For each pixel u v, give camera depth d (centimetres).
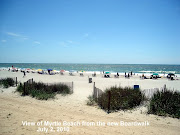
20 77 2381
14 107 654
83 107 714
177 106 618
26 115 558
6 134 394
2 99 803
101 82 2050
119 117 579
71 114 601
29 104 727
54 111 631
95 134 422
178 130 470
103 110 666
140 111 650
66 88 1112
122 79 2559
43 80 2073
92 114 610
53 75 3036
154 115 603
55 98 898
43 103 762
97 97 827
